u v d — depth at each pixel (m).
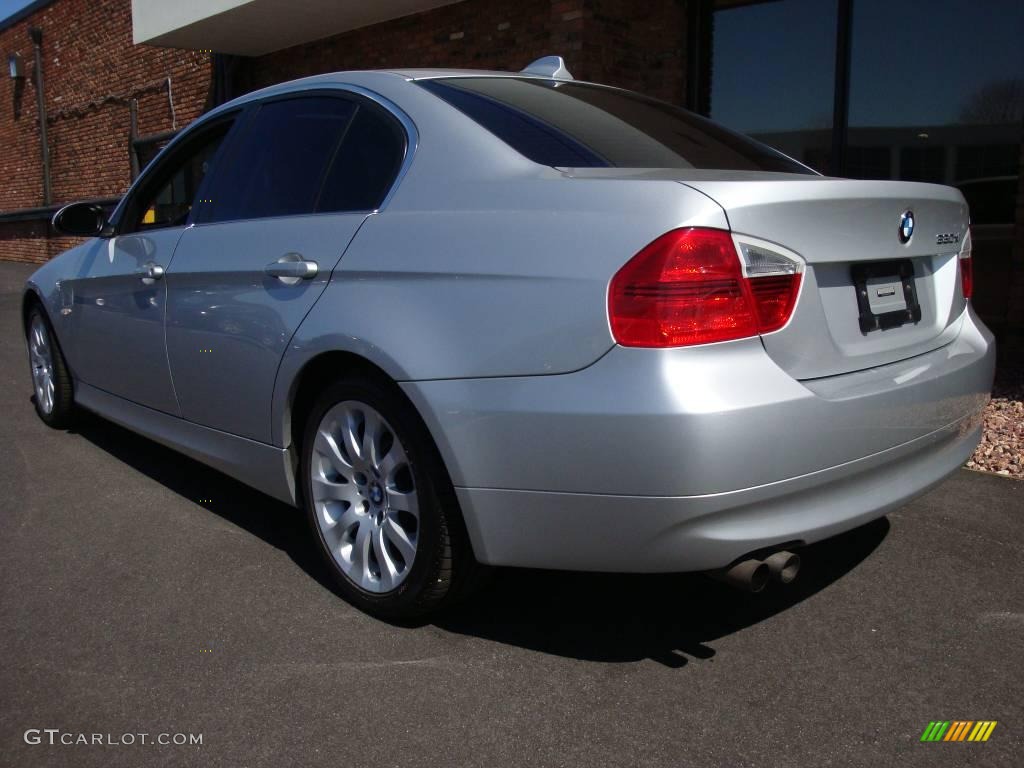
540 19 8.52
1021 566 3.15
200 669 2.50
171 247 3.56
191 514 3.68
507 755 2.13
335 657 2.56
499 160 2.55
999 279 6.86
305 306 2.81
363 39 10.63
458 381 2.36
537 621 2.78
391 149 2.86
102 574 3.11
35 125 18.33
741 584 2.25
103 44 15.58
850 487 2.40
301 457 3.00
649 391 2.09
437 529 2.52
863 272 2.53
